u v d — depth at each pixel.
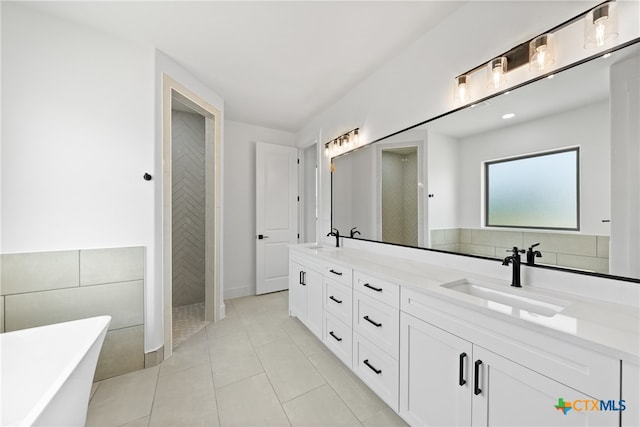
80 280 1.76
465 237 1.63
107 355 1.83
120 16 1.69
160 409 1.54
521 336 0.93
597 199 1.10
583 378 0.80
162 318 2.05
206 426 1.42
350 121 2.71
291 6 1.59
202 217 3.41
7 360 1.35
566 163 1.19
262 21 1.73
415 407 1.36
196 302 3.36
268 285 3.76
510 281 1.40
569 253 1.19
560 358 0.84
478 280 1.43
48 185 1.69
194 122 3.36
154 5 1.59
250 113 3.34
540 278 1.27
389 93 2.19
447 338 1.19
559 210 1.22
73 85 1.75
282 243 3.88
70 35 1.74
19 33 1.62
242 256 3.66
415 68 1.94
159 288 2.03
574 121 1.16
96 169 1.81
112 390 1.70
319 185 3.30
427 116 1.85
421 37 1.88
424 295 1.30
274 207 3.79
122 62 1.90
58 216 1.71
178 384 1.76
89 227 1.79
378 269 1.68
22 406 1.34
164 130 2.08
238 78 2.47
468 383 1.11
